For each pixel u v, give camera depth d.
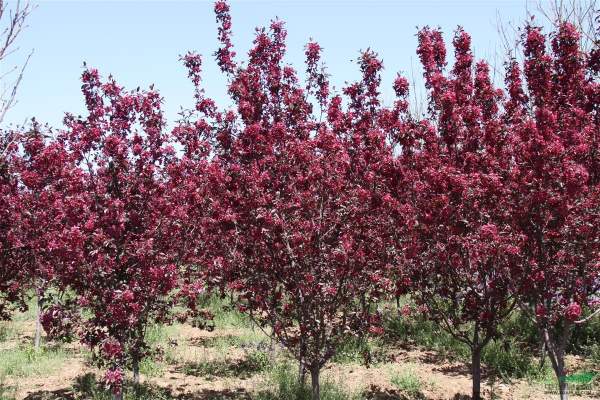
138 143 6.50
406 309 8.71
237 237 5.89
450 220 5.98
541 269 5.57
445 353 9.35
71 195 5.92
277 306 6.38
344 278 5.91
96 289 6.02
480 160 6.24
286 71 7.29
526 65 6.16
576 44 6.17
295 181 5.86
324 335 6.05
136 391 7.30
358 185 5.93
